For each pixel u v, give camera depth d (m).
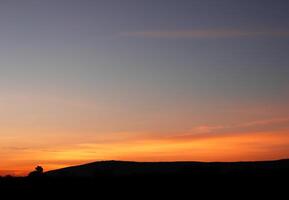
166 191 50.97
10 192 50.44
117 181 57.25
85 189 52.31
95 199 47.12
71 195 49.19
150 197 47.91
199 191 50.47
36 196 48.62
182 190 51.28
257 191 49.34
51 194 49.81
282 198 45.28
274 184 52.66
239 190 50.25
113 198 47.62
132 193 50.09
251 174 62.03
